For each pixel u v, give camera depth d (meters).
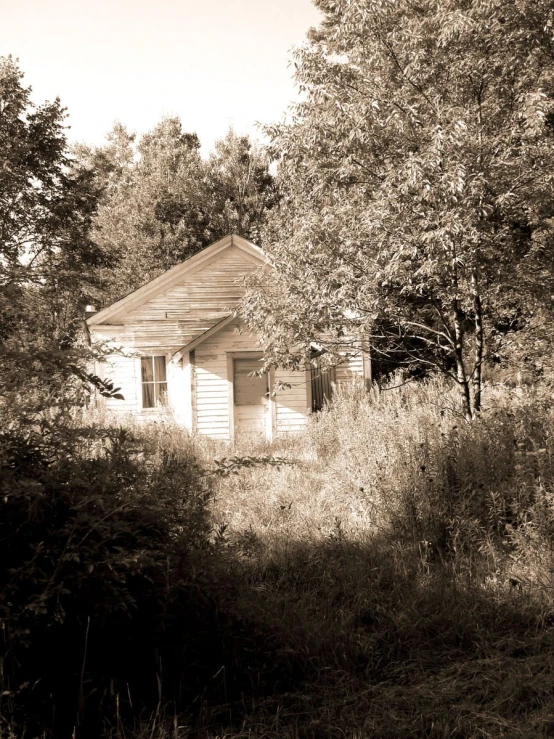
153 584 3.99
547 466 6.86
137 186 51.69
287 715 3.92
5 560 3.78
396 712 3.92
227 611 4.46
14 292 4.18
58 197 26.66
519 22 9.41
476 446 7.45
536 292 10.05
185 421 20.28
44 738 3.36
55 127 26.69
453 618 5.03
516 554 6.11
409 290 9.94
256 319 11.09
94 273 27.95
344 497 8.34
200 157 52.53
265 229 12.17
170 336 22.00
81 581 3.59
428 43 9.69
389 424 9.65
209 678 4.16
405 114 9.65
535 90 9.42
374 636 4.85
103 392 4.10
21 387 4.14
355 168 10.05
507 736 3.59
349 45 10.50
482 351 10.38
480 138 9.31
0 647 3.57
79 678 3.78
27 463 4.05
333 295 9.99
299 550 6.63
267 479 10.31
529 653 4.61
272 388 20.08
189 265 21.97
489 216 9.59
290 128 10.52
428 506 6.94
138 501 4.15
